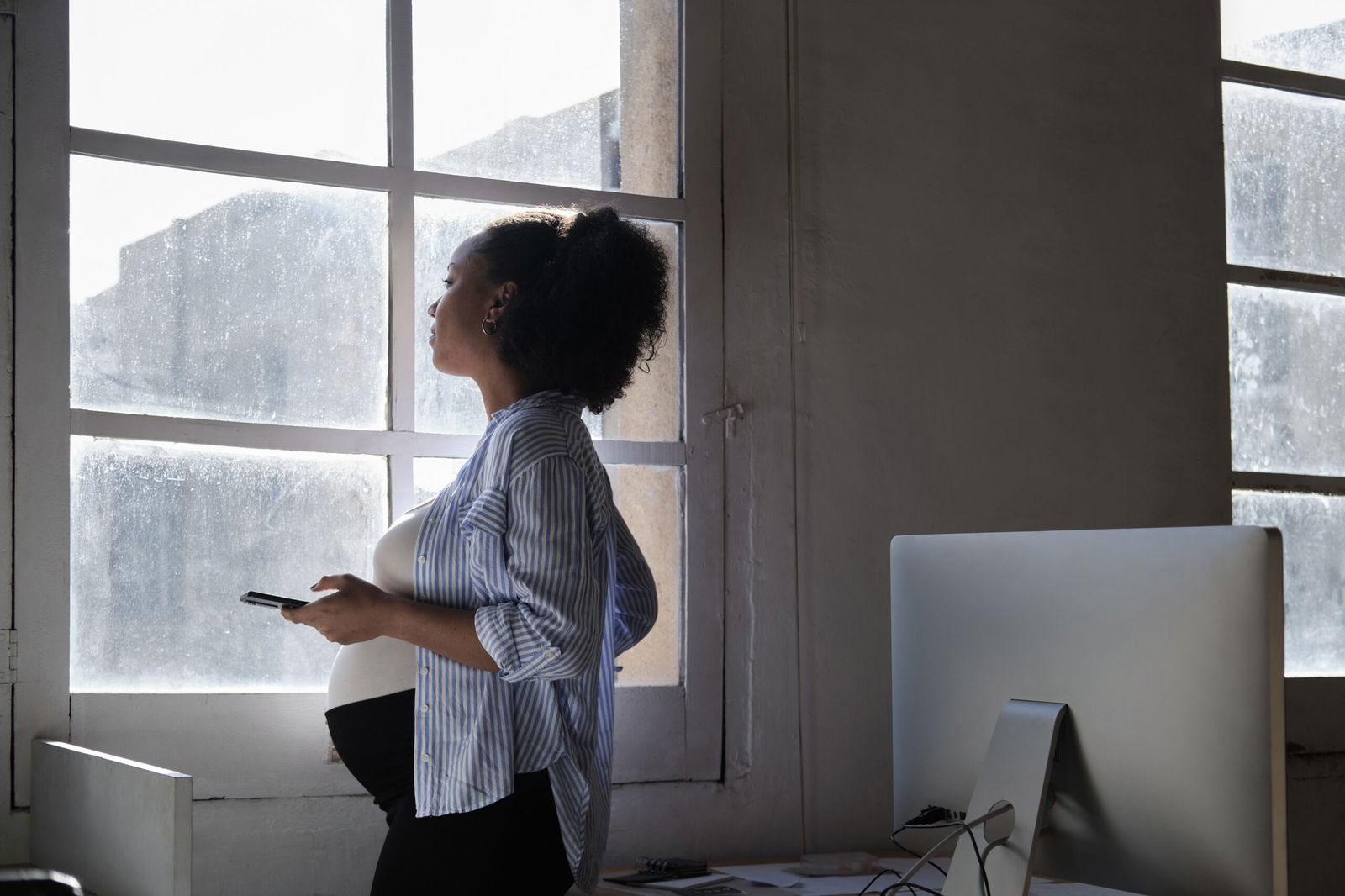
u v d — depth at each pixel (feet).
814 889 5.98
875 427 7.57
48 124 5.86
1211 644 4.17
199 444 6.10
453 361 5.76
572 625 4.85
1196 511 8.44
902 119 7.81
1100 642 4.50
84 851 5.05
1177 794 4.21
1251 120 9.09
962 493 7.76
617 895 5.82
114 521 5.94
